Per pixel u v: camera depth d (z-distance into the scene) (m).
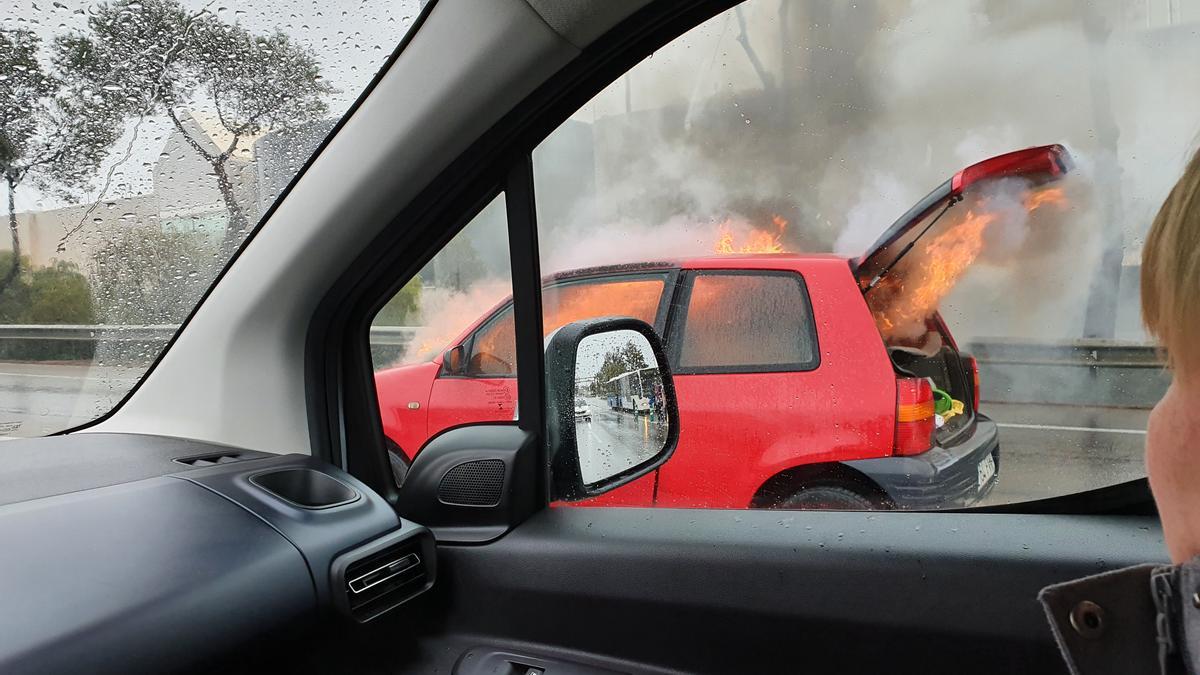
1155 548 1.14
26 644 0.87
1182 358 0.46
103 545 1.05
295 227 1.46
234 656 1.08
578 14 1.24
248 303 1.52
